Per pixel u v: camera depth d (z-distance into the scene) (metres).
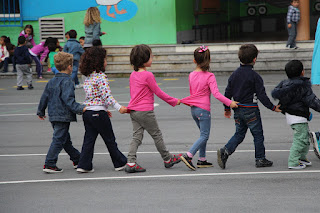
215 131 16.62
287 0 54.19
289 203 9.41
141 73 11.71
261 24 55.12
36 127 18.11
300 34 34.12
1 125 18.52
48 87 11.92
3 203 9.73
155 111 20.64
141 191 10.35
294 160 11.77
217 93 11.73
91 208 9.36
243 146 14.48
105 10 36.16
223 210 9.09
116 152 12.11
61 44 36.69
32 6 36.34
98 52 11.77
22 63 27.72
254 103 11.76
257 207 9.20
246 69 11.77
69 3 36.38
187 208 9.23
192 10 40.34
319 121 17.70
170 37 36.03
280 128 16.86
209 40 44.00
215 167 12.27
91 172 12.03
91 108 11.70
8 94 26.27
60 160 13.43
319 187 10.38
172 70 32.62
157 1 35.91
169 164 12.17
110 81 30.66
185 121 18.47
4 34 36.47
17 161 13.29
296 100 11.62
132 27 36.22
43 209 9.36
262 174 11.46
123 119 19.28
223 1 48.44
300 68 11.55
